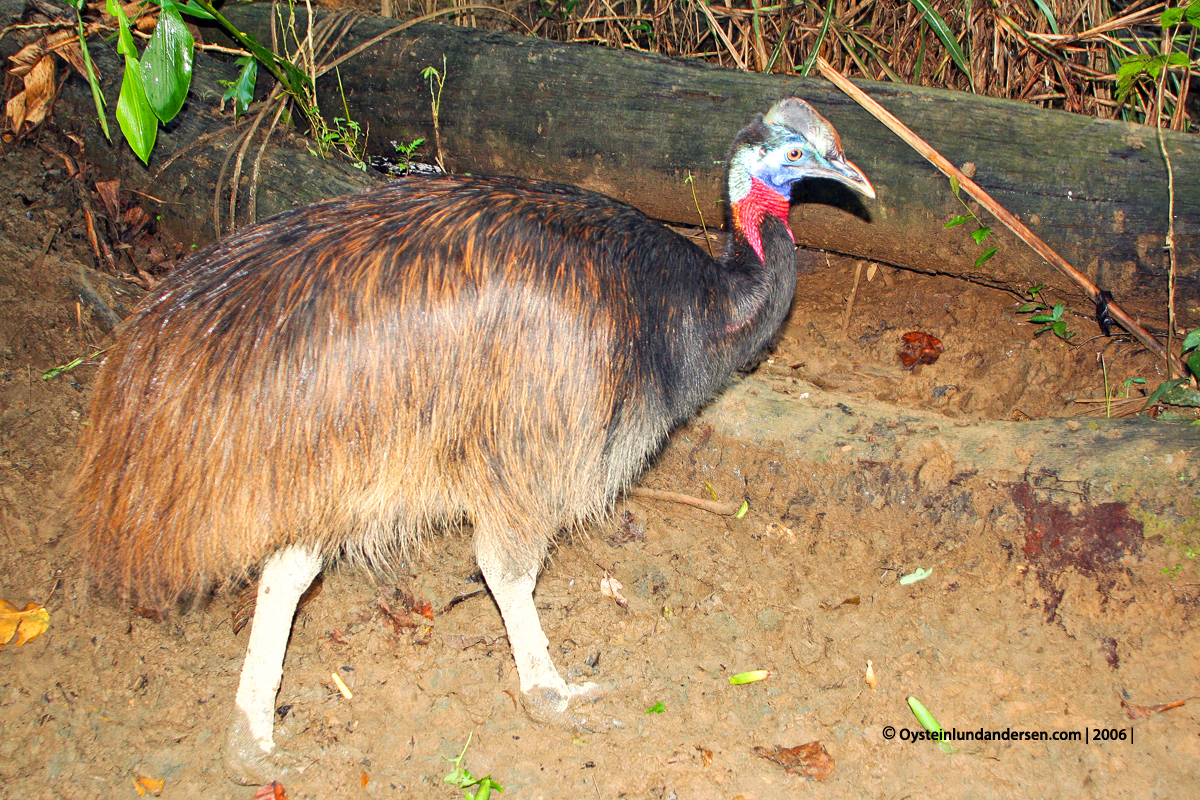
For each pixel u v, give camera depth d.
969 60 4.96
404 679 3.17
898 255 4.53
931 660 3.20
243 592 3.35
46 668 3.04
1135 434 3.50
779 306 3.27
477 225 2.64
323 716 3.04
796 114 3.20
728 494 3.90
